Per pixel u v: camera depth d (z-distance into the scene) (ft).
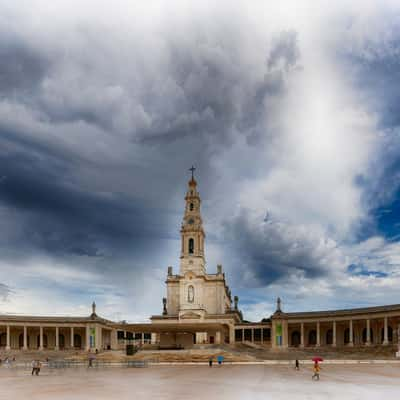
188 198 449.06
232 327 393.09
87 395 113.09
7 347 366.22
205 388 127.24
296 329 395.96
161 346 338.34
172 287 437.99
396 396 110.42
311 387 129.29
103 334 424.87
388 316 322.55
